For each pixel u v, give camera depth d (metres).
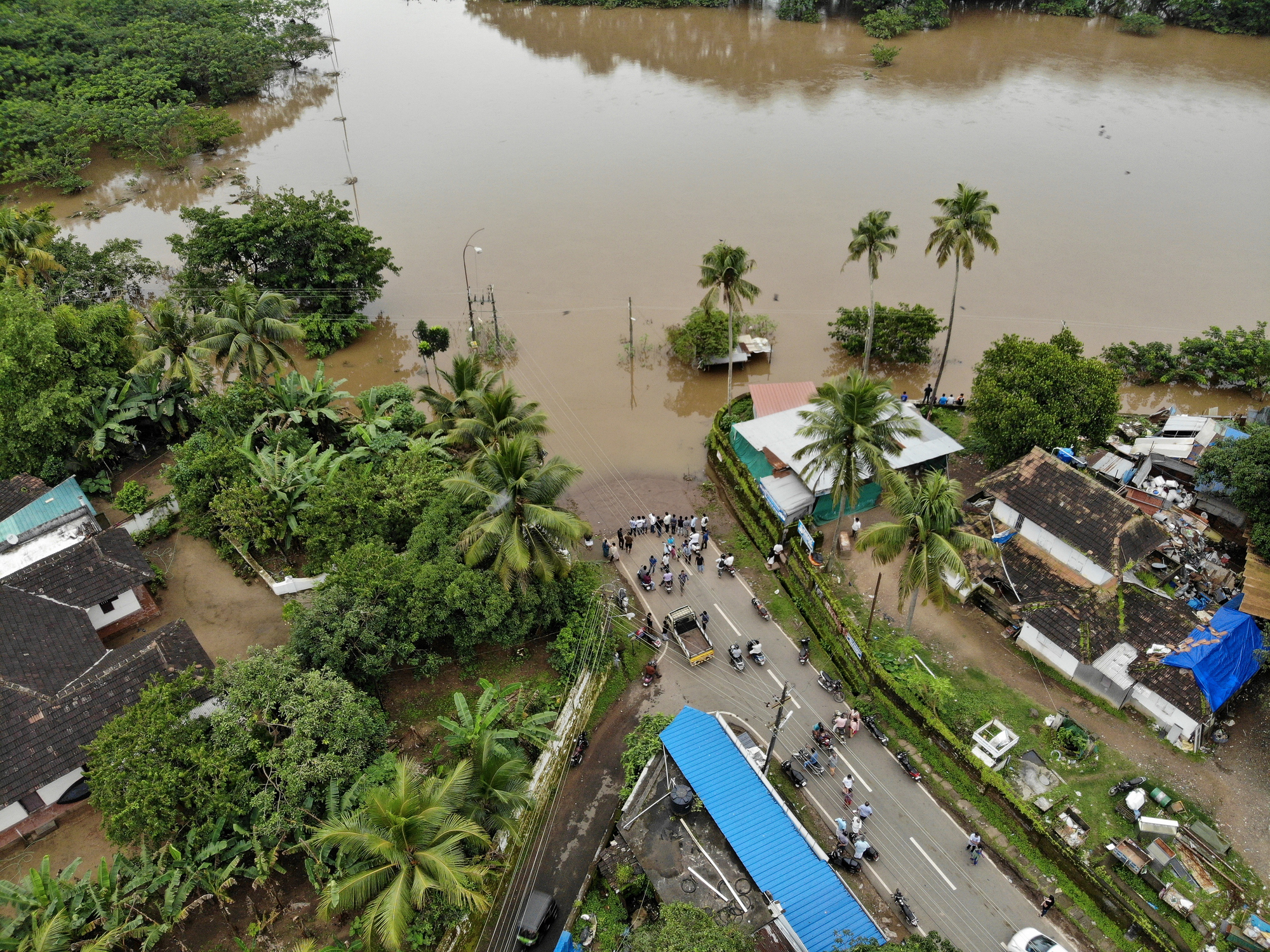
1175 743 40.47
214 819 33.84
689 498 58.75
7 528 49.16
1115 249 83.38
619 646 46.44
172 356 57.47
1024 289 77.69
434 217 94.31
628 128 114.56
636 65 135.75
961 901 35.25
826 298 78.00
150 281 80.38
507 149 109.81
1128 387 67.50
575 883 35.91
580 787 39.69
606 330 75.94
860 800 39.22
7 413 53.66
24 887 31.45
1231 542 49.34
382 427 57.41
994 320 73.94
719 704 43.62
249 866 33.69
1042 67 129.12
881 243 61.06
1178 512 50.94
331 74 135.50
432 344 69.56
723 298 77.00
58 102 101.31
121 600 45.41
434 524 45.34
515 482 39.75
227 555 50.50
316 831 33.06
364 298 76.69
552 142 111.38
